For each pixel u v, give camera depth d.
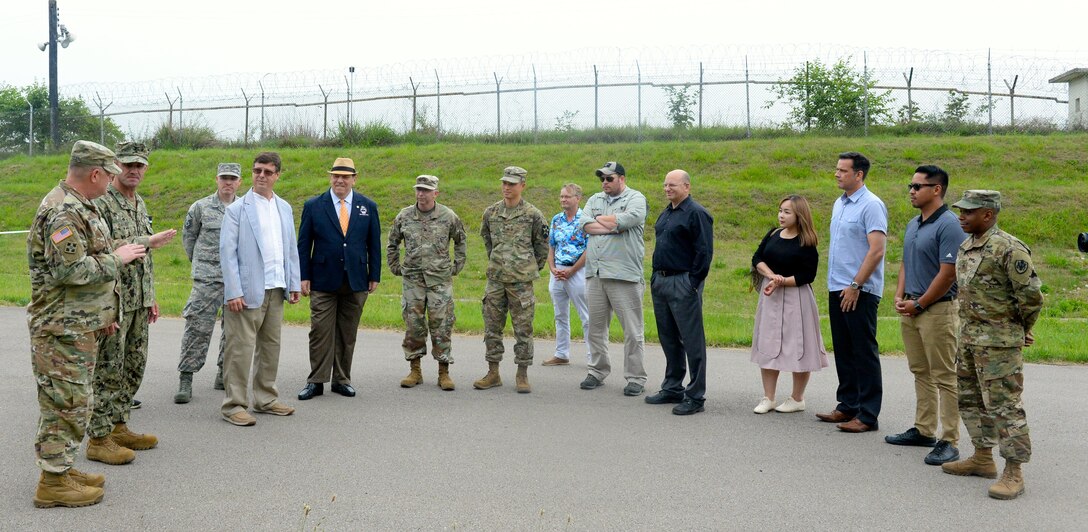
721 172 25.66
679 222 7.66
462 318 12.94
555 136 30.59
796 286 7.55
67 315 4.90
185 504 5.02
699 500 5.23
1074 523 4.91
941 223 6.29
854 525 4.84
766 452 6.34
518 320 8.37
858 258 7.10
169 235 6.19
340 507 5.00
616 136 29.97
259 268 7.03
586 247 9.52
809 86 29.72
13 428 6.60
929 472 5.90
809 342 7.51
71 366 4.91
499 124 31.19
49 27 33.78
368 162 28.66
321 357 7.97
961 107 29.34
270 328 7.27
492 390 8.45
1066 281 17.52
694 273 7.54
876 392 7.00
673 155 26.95
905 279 6.63
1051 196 22.08
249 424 6.89
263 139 33.31
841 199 7.33
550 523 4.79
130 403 6.22
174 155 30.97
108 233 5.22
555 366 9.89
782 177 25.05
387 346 11.01
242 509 4.94
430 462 5.94
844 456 6.27
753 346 7.77
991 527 4.83
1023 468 6.02
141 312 6.18
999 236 5.47
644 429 6.97
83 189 5.05
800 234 7.52
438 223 8.46
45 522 4.68
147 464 5.82
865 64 29.61
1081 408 7.84
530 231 8.48
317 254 7.93
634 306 8.32
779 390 8.64
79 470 5.59
